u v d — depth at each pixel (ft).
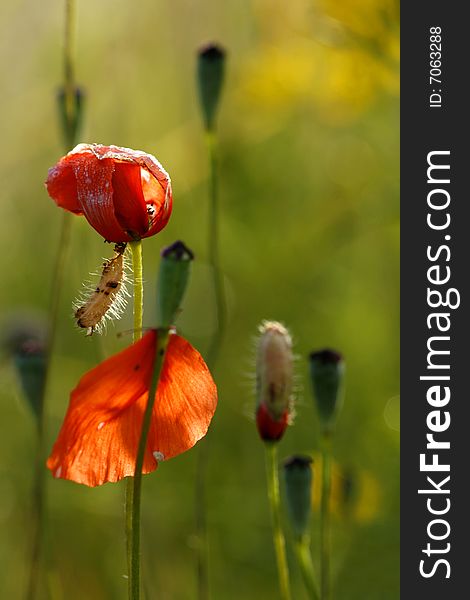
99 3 16.29
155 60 16.89
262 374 7.28
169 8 16.76
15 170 17.20
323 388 8.11
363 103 15.85
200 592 9.46
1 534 13.41
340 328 15.25
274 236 16.16
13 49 16.94
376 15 14.17
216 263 10.33
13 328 14.48
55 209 16.84
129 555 6.32
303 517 8.23
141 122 16.94
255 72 16.57
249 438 14.15
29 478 13.84
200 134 16.76
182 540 13.10
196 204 16.51
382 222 15.76
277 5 16.14
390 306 15.44
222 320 10.34
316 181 16.60
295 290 15.81
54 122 17.06
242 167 16.63
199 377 5.91
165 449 5.99
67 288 15.38
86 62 16.57
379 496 12.74
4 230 17.01
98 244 14.26
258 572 12.80
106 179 5.99
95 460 5.89
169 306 5.69
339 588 12.60
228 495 13.42
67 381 14.29
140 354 5.65
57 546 12.63
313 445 14.26
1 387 14.39
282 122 16.84
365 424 14.38
